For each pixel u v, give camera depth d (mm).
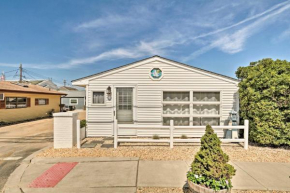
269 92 5559
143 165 4289
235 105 7406
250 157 4898
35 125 11641
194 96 7531
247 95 6160
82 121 7652
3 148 6035
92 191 3113
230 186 2494
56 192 3088
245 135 5715
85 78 7402
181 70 7488
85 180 3533
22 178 3648
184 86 7461
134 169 4059
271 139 5609
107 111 7430
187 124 7512
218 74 7410
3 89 11781
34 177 3686
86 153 5176
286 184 3363
